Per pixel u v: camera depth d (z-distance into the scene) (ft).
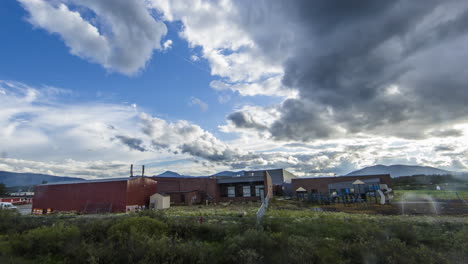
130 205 106.93
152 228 39.11
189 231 41.24
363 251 30.14
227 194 157.99
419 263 28.50
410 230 38.37
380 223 44.14
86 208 106.73
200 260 28.53
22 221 53.88
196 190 149.18
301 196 141.38
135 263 26.76
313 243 32.89
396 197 138.31
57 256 31.91
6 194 250.57
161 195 116.06
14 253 32.94
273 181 245.65
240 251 29.22
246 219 48.21
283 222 46.42
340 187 127.65
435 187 215.10
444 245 34.94
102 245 32.35
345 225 44.16
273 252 30.40
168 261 27.37
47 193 116.37
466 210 73.97
